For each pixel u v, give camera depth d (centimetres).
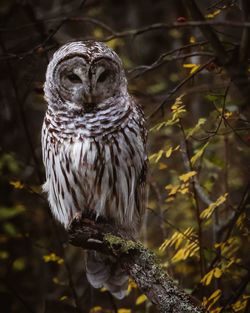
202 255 1052
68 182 1076
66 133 1052
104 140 1046
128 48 1741
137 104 1105
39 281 1566
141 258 915
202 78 1312
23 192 1571
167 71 1652
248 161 1314
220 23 909
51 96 1066
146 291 898
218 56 1070
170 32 1678
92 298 1230
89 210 1105
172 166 1366
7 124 1680
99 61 1034
